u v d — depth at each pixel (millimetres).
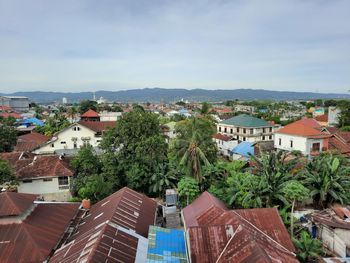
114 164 37469
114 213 22953
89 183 32844
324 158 32219
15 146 55875
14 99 164875
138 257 18312
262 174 30531
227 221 19859
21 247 18891
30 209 22625
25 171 35156
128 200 26438
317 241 22406
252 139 68625
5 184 32875
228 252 16250
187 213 24469
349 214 25000
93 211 26375
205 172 36750
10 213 20219
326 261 19375
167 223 28109
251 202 27375
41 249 19078
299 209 29312
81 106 115938
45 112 139500
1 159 35344
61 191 35750
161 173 36594
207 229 17719
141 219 24047
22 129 76875
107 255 17234
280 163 31797
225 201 30406
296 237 24078
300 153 45062
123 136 37375
